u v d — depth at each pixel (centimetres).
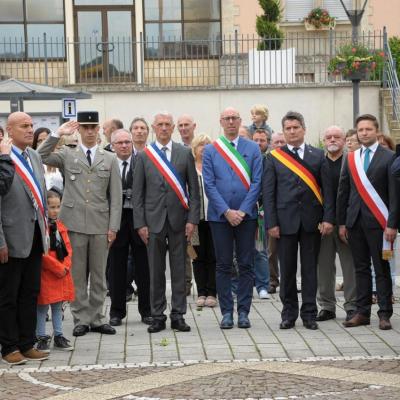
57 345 855
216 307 1082
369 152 945
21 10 2539
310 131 2198
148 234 940
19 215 796
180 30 2577
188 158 952
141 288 982
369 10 2600
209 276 1089
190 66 2353
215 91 2181
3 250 781
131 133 1056
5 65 2319
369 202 930
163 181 938
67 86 2170
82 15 2550
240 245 951
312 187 945
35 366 789
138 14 2553
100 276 937
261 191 966
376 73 2209
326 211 947
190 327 955
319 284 991
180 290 944
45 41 2264
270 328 945
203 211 1075
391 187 919
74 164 930
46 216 826
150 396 673
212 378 726
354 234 944
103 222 933
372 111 2202
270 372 743
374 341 871
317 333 914
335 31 2503
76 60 2339
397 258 1468
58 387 709
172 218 936
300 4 2642
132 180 973
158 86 2175
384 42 2219
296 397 661
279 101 2195
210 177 954
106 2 2547
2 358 805
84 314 931
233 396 668
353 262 980
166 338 901
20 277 808
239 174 948
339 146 988
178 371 754
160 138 949
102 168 932
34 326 819
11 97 1653
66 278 859
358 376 725
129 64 2334
